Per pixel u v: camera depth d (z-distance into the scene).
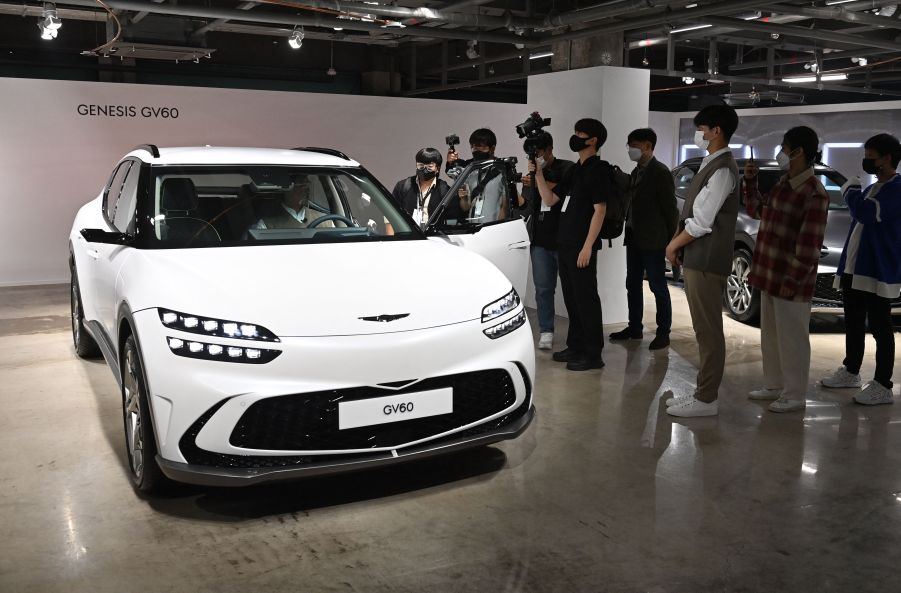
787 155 4.13
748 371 5.16
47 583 2.43
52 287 8.60
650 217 5.61
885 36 9.77
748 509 3.01
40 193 8.84
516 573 2.51
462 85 12.82
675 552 2.66
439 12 7.57
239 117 9.88
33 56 12.23
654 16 7.05
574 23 7.62
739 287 6.88
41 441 3.70
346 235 3.71
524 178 5.80
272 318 2.76
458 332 2.96
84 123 8.98
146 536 2.74
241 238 3.56
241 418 2.64
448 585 2.43
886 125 12.30
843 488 3.23
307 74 14.42
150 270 3.06
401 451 2.87
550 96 7.04
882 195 4.21
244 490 3.13
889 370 4.41
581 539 2.75
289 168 3.96
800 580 2.48
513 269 4.75
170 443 2.69
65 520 2.87
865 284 4.38
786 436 3.86
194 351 2.67
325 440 2.76
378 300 2.96
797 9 7.29
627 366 5.23
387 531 2.80
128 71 12.98
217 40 13.46
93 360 5.27
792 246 4.18
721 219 3.98
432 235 4.02
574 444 3.72
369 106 10.71
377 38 11.77
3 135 8.59
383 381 2.78
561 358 5.34
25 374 4.89
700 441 3.78
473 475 3.32
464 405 2.99
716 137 3.93
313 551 2.65
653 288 5.69
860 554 2.66
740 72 14.15
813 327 6.68
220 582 2.44
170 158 3.85
